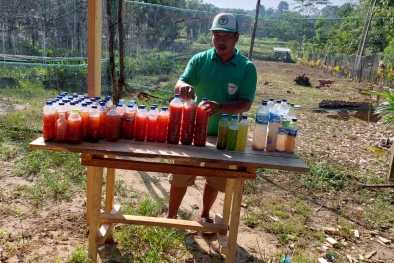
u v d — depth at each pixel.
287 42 42.88
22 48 7.79
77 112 2.59
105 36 8.30
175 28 10.73
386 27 18.61
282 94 15.83
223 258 3.34
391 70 17.50
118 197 4.35
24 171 4.79
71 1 7.62
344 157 6.84
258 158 2.64
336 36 32.84
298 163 2.60
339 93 16.88
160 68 10.17
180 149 2.67
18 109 7.56
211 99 3.21
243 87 3.10
